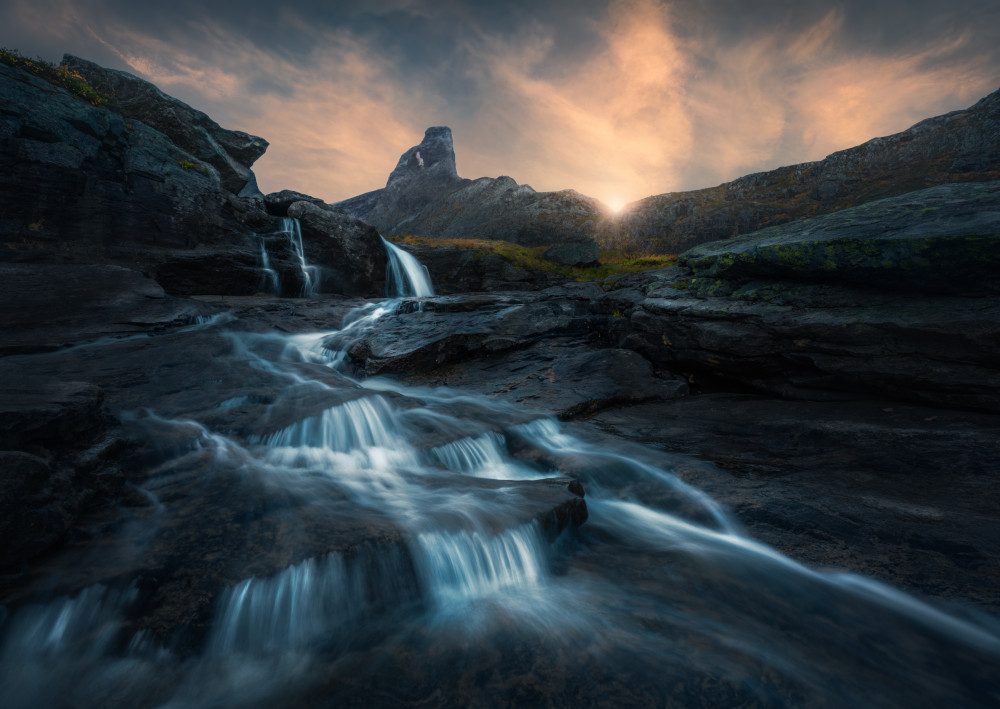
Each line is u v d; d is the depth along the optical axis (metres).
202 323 10.40
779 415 6.52
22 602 2.68
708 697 2.43
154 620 2.73
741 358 7.62
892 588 3.24
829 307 6.82
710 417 6.88
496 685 2.52
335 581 3.14
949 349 5.62
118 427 4.88
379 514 3.81
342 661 2.76
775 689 2.48
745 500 4.43
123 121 14.10
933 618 2.97
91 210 12.52
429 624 3.09
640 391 8.15
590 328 10.80
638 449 5.81
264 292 15.07
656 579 3.56
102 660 2.62
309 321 11.80
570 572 3.69
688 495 4.66
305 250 17.38
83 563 3.04
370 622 3.12
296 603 3.00
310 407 5.93
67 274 10.15
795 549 3.79
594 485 5.11
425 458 5.28
